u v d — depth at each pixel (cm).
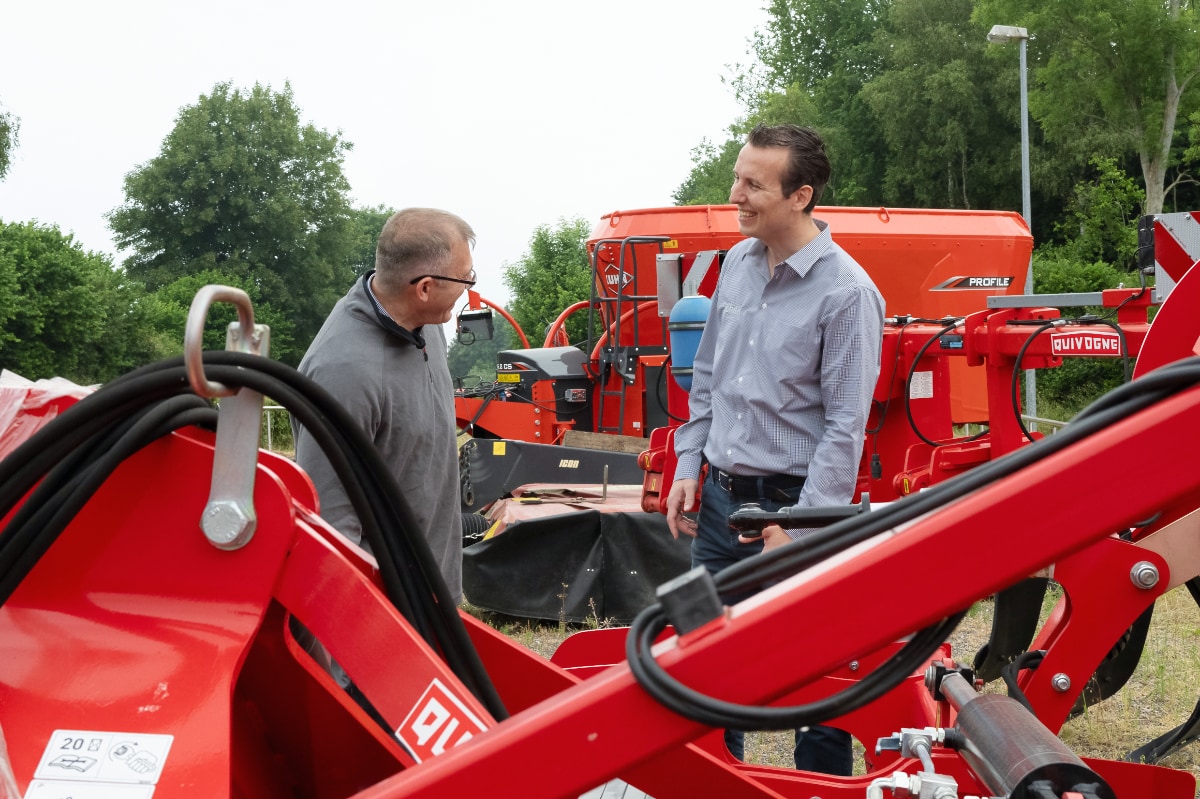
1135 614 281
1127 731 425
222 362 151
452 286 275
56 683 148
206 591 155
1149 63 2878
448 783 126
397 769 184
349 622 156
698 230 914
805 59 5019
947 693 217
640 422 902
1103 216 2875
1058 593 590
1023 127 1873
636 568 613
